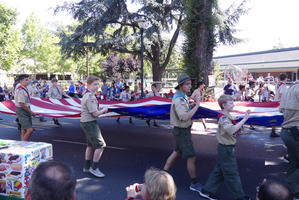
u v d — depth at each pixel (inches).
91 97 182.4
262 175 200.1
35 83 465.4
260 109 276.8
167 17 885.2
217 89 750.5
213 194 154.2
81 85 741.9
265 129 393.7
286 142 152.9
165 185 69.1
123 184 179.5
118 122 446.9
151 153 257.6
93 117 188.5
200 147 281.1
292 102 150.3
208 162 231.1
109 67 1333.7
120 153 256.4
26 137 236.8
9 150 127.2
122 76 1400.1
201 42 471.8
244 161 235.6
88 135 189.3
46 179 53.5
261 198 71.7
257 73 1791.3
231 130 139.5
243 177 196.1
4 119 467.2
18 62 1593.3
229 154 144.3
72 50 863.1
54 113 271.3
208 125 408.5
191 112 152.0
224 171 144.7
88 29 828.6
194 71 474.0
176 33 911.0
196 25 473.7
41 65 1663.4
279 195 68.6
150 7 781.3
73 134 343.9
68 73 1882.4
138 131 366.9
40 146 136.4
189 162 165.0
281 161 235.3
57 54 1658.5
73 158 239.1
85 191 168.1
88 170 200.5
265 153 261.6
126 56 1403.8
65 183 54.4
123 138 320.8
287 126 154.4
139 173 201.5
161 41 917.8
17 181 123.0
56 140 309.7
